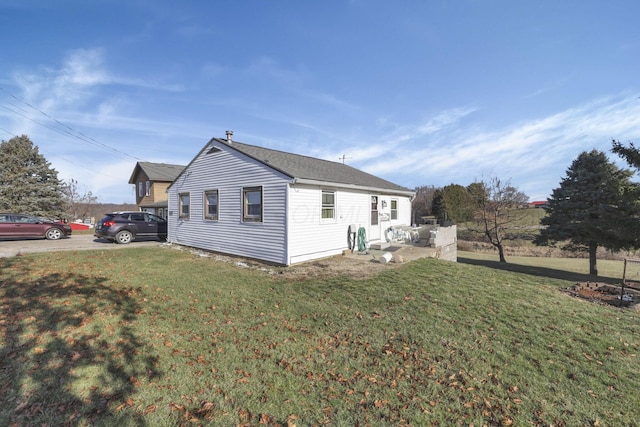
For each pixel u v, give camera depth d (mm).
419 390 3252
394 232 14781
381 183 15312
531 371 3635
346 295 6398
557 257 23172
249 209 11000
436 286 6930
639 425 2760
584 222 17141
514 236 25359
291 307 5750
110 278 7504
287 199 9469
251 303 5988
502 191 21812
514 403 3049
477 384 3365
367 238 13297
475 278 7758
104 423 2617
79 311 5141
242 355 3926
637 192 11586
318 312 5488
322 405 2980
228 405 2941
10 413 2709
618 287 7781
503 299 6156
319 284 7273
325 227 10914
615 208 15867
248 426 2668
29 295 5840
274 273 8594
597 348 4227
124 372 3420
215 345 4180
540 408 2979
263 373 3525
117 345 4051
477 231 23969
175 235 15055
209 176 12812
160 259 10555
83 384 3168
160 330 4605
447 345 4242
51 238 16469
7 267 8125
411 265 9133
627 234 13195
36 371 3365
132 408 2830
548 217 20531
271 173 9977
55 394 2990
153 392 3092
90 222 36562
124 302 5758
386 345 4246
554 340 4426
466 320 5090
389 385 3340
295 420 2758
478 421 2789
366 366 3727
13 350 3795
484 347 4195
